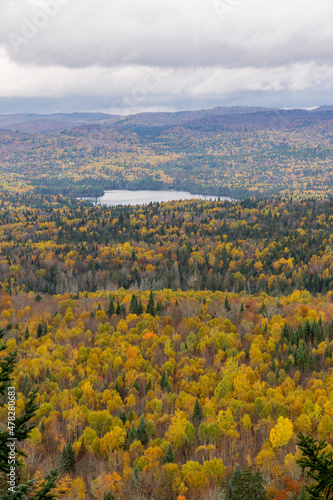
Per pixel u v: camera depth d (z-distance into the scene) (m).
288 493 58.69
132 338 125.19
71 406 93.31
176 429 80.69
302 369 107.88
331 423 75.00
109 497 61.25
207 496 63.47
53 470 14.88
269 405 85.50
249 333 128.62
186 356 114.06
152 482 68.38
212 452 76.81
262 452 69.69
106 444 78.50
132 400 94.12
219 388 95.88
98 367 109.31
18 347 121.62
